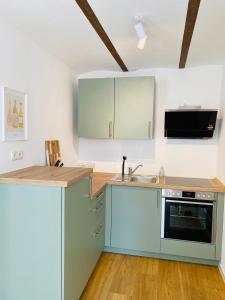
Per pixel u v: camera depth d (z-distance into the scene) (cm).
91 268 226
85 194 197
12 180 160
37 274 163
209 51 245
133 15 173
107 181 272
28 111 214
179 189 254
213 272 247
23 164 209
